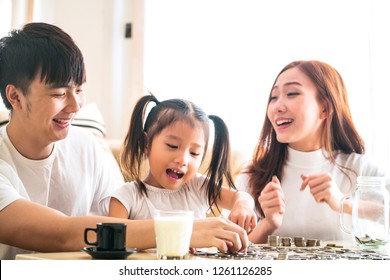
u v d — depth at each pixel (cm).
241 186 195
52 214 119
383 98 248
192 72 302
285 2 278
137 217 150
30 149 147
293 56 275
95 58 321
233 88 289
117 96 323
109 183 174
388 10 251
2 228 118
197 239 111
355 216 130
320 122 191
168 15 309
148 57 311
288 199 189
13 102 139
